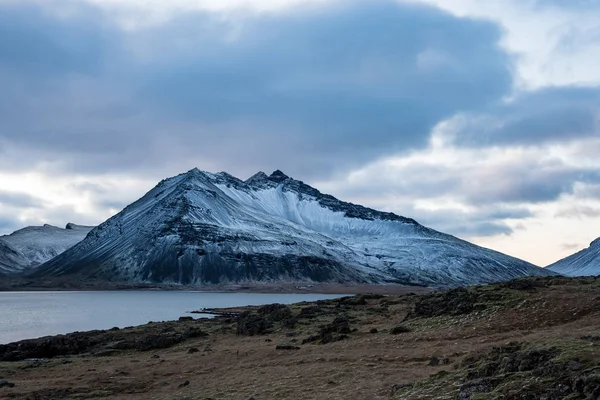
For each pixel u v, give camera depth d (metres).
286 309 95.75
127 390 50.41
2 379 58.09
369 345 58.56
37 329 133.38
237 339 78.00
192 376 54.22
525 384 27.58
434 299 74.81
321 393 40.62
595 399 23.23
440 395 32.62
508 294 67.50
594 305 57.88
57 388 51.62
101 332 93.69
